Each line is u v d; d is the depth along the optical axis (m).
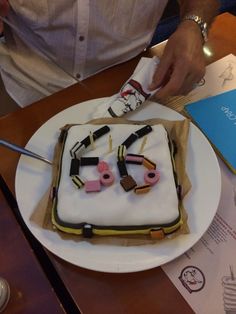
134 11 0.74
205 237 0.48
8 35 0.78
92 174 0.49
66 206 0.46
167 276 0.46
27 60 0.80
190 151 0.55
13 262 0.47
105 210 0.46
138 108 0.61
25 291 0.45
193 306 0.43
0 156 0.58
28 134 0.61
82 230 0.46
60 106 0.64
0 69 0.85
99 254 0.45
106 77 0.69
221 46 0.73
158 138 0.53
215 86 0.66
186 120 0.58
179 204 0.48
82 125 0.56
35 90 0.83
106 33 0.75
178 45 0.64
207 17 0.69
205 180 0.51
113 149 0.52
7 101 0.92
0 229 0.50
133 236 0.46
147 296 0.44
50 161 0.54
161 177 0.48
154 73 0.62
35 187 0.52
